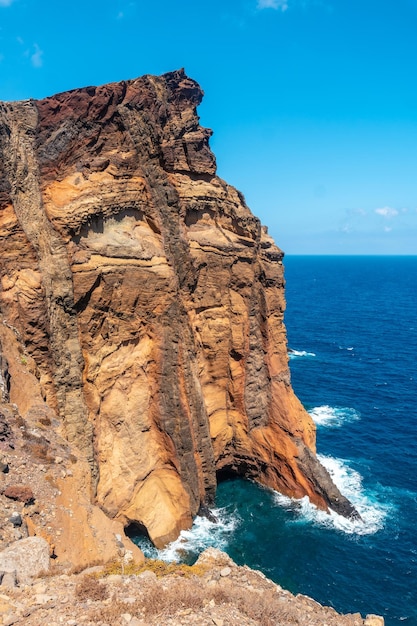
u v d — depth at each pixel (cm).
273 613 1738
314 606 1978
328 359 10044
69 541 2252
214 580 1952
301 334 12875
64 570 1925
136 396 3966
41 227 3466
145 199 4053
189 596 1669
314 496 4547
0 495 2239
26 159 3500
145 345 4028
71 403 3459
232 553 3809
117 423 3831
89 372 3641
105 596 1633
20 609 1520
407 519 4347
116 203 3819
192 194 4531
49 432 2939
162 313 4009
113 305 3797
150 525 3756
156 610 1573
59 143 3638
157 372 4012
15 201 3366
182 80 4534
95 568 1967
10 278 3297
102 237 3781
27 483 2414
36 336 3344
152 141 4100
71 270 3519
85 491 2691
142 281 3897
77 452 2950
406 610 3312
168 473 4038
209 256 4591
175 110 4491
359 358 10125
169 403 3991
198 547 3812
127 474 3800
